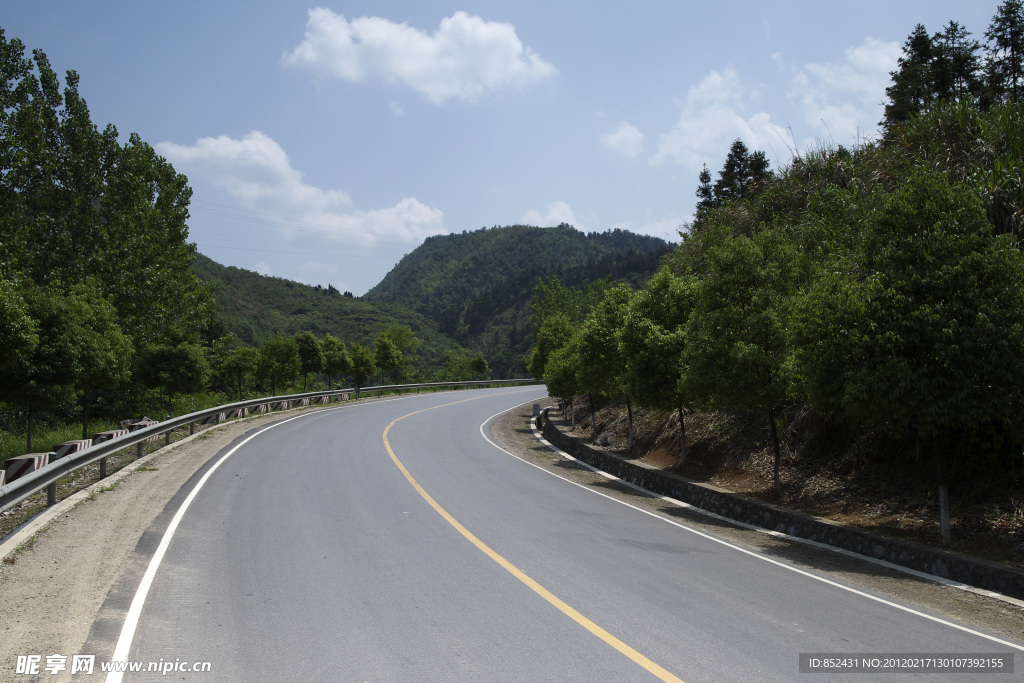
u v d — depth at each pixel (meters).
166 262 32.09
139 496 10.05
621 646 4.98
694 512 11.59
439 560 7.26
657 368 14.91
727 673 4.54
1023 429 8.28
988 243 8.62
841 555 8.69
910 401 8.24
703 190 33.12
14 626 4.94
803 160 17.23
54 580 6.04
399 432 21.91
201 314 35.00
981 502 9.21
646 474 14.26
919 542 8.64
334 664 4.50
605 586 6.54
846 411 8.97
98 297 20.08
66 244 27.62
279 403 29.84
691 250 19.39
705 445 15.80
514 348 153.75
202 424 21.19
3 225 26.27
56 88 28.12
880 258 8.96
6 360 11.93
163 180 32.66
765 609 6.05
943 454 9.41
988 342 7.95
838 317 9.01
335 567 6.85
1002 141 12.27
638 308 16.44
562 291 50.00
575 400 33.81
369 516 9.35
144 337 30.33
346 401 37.09
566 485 13.47
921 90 22.92
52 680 4.11
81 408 26.25
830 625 5.68
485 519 9.52
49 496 9.25
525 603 5.93
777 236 13.25
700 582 6.87
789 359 10.42
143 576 6.31
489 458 17.06
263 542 7.74
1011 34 20.28
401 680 4.27
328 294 162.88
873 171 14.12
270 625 5.20
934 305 8.38
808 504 11.20
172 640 4.83
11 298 11.85
